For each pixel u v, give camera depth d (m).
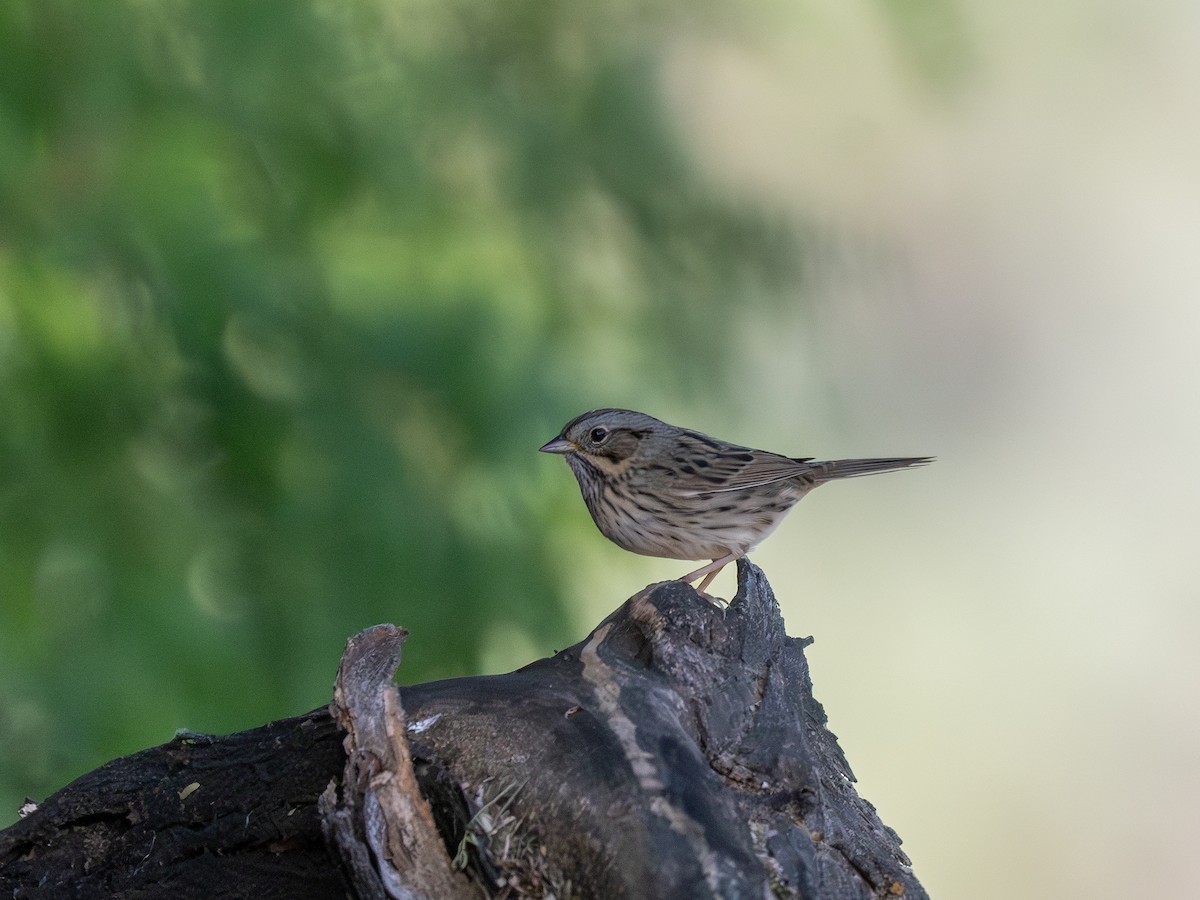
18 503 9.98
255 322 10.46
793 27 14.00
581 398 11.46
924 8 13.90
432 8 12.54
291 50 10.92
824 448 13.88
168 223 10.17
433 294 11.08
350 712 6.54
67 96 10.21
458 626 10.87
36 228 9.99
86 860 7.05
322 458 10.56
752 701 7.12
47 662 9.88
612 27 13.17
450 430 11.03
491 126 12.16
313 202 11.19
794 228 13.05
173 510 10.38
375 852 6.38
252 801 6.92
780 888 6.50
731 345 12.84
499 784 6.41
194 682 10.11
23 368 10.05
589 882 6.23
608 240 12.70
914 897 6.80
